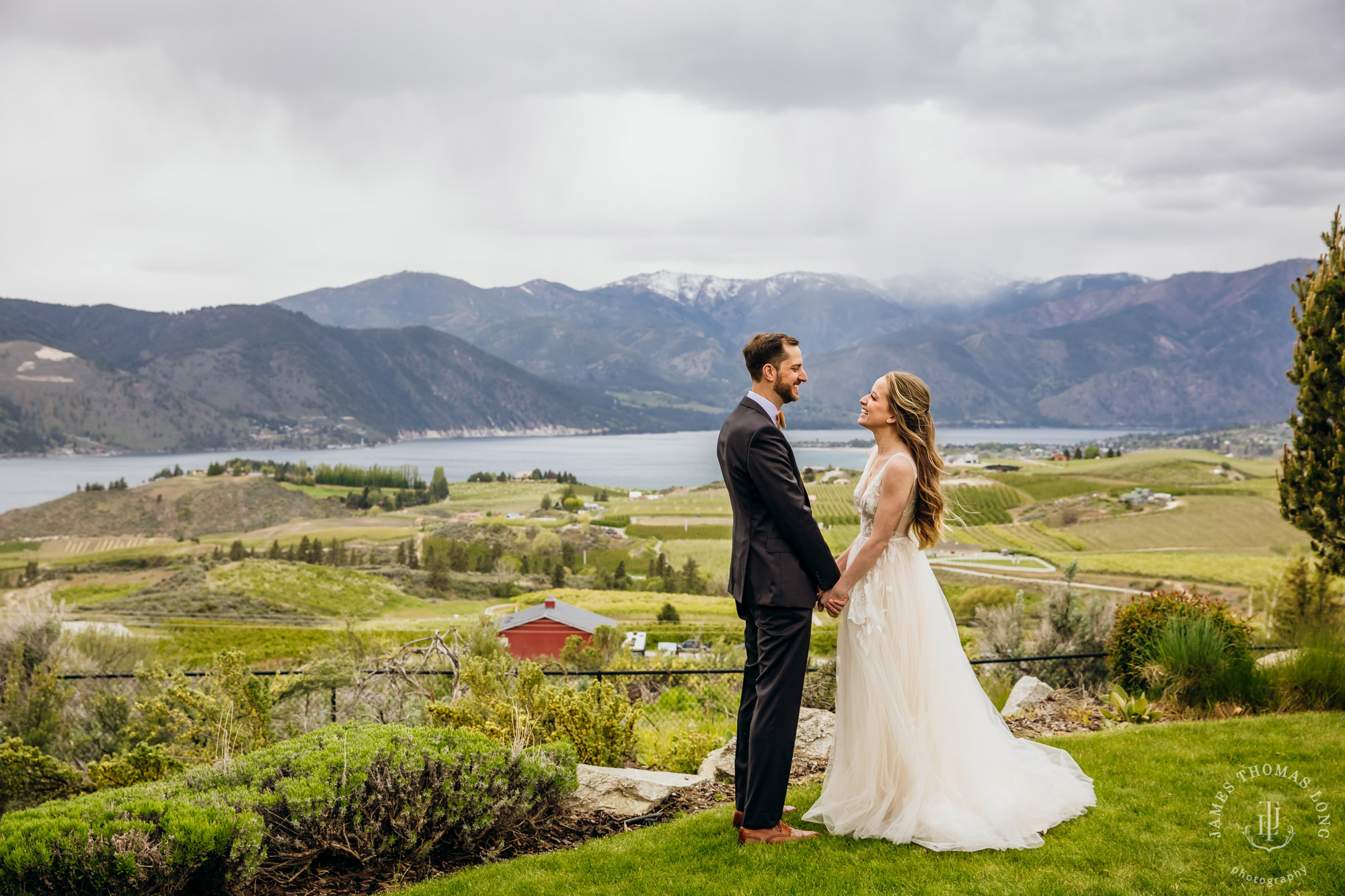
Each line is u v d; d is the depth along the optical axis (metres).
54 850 3.18
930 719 4.13
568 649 22.91
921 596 4.26
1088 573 79.75
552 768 4.52
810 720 6.21
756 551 3.94
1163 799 4.42
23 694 8.59
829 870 3.66
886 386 4.30
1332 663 6.64
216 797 3.71
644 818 4.68
